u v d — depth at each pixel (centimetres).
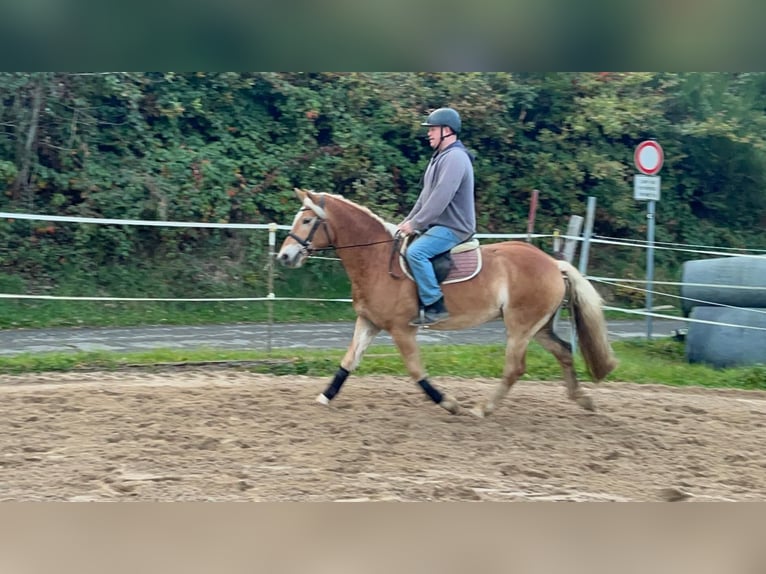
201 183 1723
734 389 1074
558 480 645
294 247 768
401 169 1909
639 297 1881
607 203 2028
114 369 1024
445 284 772
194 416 778
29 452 661
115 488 587
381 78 1944
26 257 1591
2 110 1638
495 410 819
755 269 1220
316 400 827
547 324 844
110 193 1656
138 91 1700
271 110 1903
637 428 818
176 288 1638
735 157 2123
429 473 643
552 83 2005
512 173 2006
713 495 626
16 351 1173
